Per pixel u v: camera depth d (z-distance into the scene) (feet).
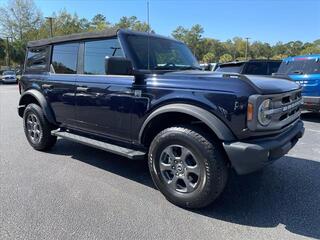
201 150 11.24
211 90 11.12
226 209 12.03
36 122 19.07
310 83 28.45
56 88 17.24
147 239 10.03
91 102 15.11
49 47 18.06
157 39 15.34
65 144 20.98
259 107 10.53
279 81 12.64
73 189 13.70
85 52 15.71
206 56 248.52
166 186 12.44
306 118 31.99
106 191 13.55
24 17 204.44
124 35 14.03
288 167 16.53
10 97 58.44
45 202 12.44
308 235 10.35
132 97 13.20
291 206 12.29
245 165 10.64
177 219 11.28
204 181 11.31
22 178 14.90
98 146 14.73
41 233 10.31
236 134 10.80
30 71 19.65
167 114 12.19
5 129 26.20
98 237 10.11
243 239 10.11
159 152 12.44
